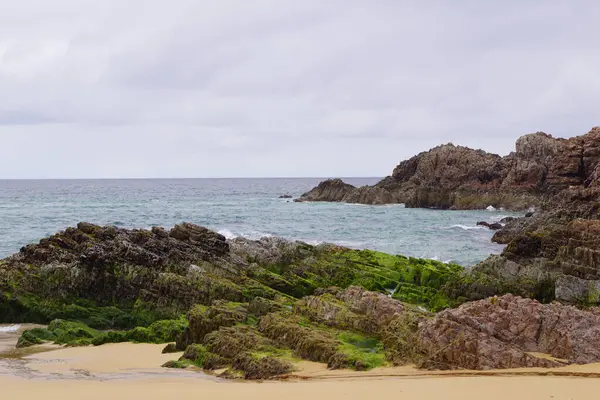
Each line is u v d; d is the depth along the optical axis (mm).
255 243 50656
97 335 32625
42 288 38875
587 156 110375
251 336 24984
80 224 45812
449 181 128500
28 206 130750
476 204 118938
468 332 21391
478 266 43062
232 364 23219
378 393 17766
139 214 110562
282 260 48219
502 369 20297
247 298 37938
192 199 164750
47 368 25094
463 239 75438
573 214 62875
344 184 149250
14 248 65625
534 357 20562
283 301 31734
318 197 148250
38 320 37688
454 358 20969
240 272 42844
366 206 131000
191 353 25344
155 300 38250
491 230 86188
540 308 22594
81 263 40062
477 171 126000
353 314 25891
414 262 49781
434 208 124062
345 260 49406
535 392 17188
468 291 39750
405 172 141125
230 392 18906
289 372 21578
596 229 42969
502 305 23141
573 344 21031
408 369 21047
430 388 18078
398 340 22766
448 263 54375
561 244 43656
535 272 40625
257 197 178250
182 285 38344
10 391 19875
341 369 21594
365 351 22906
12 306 37719
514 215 107250
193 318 28141
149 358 26953
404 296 40844
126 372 23766
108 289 39719
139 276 39688
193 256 42781
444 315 22375
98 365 25641
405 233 82500
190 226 46781
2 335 33875
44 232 80250
